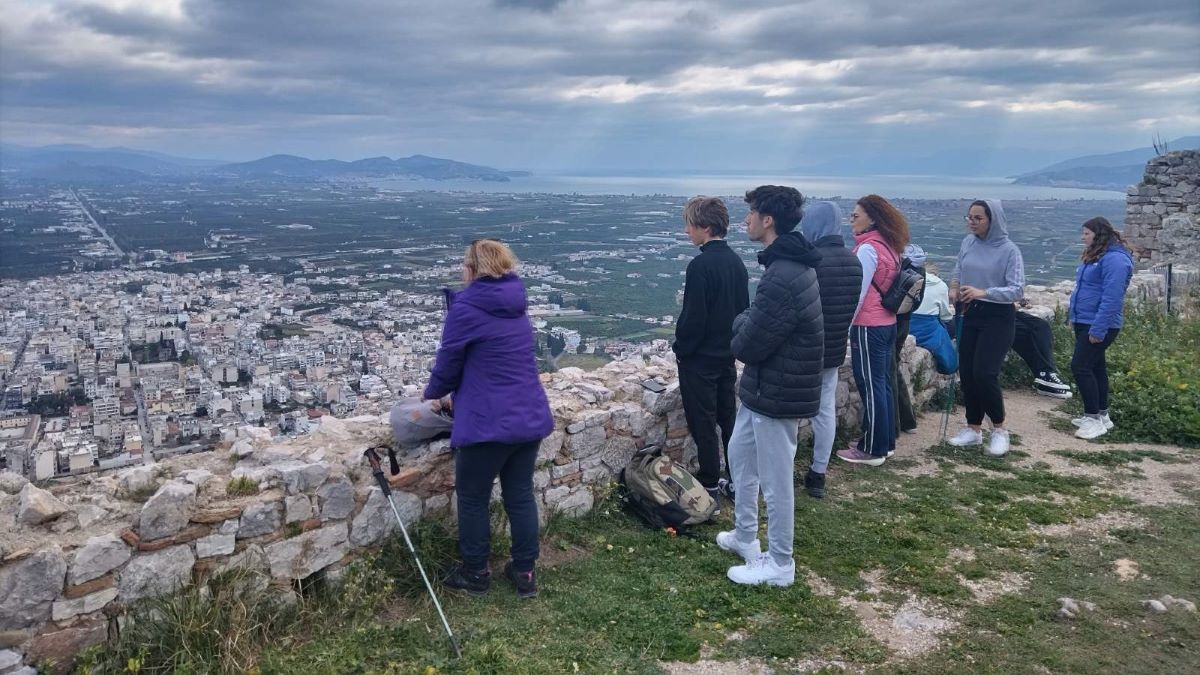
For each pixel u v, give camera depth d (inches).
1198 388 298.2
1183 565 181.8
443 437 182.2
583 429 208.4
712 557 189.6
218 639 136.3
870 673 141.9
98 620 132.7
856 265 213.6
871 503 224.7
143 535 137.1
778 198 169.6
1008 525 207.3
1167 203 589.3
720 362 214.1
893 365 257.9
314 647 144.6
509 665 140.9
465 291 161.5
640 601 167.9
